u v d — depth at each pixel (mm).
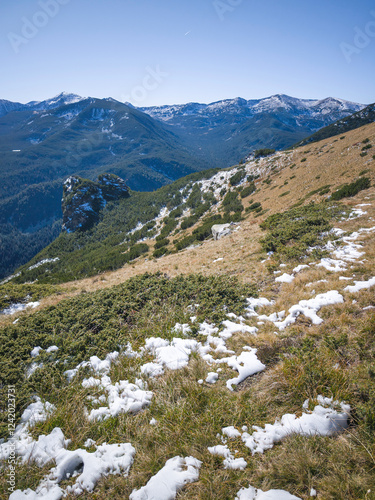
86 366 5438
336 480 2799
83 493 3172
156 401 4406
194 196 84750
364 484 2707
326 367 4312
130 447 3674
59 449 3719
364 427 3279
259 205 43125
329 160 42750
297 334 5789
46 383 4891
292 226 13648
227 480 3035
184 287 8930
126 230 91625
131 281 10727
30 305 17578
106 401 4555
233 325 6598
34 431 4023
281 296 7836
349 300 6430
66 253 97000
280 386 4293
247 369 4922
